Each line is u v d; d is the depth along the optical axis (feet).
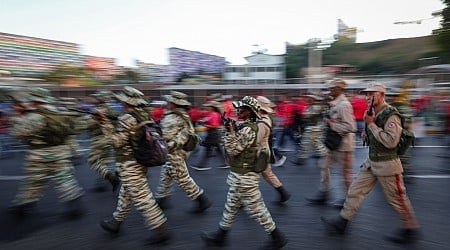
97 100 19.08
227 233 12.53
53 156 14.33
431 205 15.48
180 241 12.16
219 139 23.61
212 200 16.74
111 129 11.98
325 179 15.90
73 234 12.81
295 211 15.06
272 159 15.48
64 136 14.55
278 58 174.40
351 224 13.42
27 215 14.74
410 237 11.69
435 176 20.57
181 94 14.48
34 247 11.80
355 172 22.29
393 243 11.77
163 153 11.54
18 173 22.59
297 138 29.60
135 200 11.69
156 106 30.73
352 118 14.83
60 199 16.75
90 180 20.62
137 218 14.26
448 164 23.63
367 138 12.05
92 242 12.15
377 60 214.48
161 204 15.53
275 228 11.19
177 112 14.25
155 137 11.48
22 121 13.89
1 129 31.42
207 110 25.05
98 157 17.94
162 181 15.44
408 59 214.28
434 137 36.09
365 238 12.18
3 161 26.73
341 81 15.20
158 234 11.89
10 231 13.14
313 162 24.82
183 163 14.61
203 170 23.16
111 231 12.62
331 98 15.84
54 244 12.01
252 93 66.33
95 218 14.44
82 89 72.08
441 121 35.04
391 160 11.23
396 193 11.35
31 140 14.19
